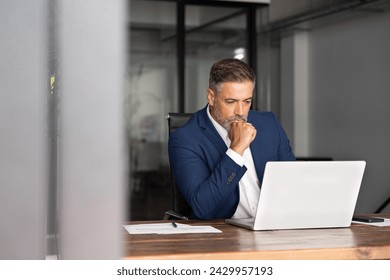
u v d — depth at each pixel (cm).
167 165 636
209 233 191
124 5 85
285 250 158
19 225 85
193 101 625
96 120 85
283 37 783
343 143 704
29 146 84
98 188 86
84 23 83
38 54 83
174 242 170
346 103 697
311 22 673
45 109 84
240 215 253
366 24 654
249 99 246
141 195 634
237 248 159
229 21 632
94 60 84
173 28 619
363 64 662
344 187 207
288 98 788
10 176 84
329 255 162
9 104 83
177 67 619
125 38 85
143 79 616
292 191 199
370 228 211
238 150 232
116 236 87
